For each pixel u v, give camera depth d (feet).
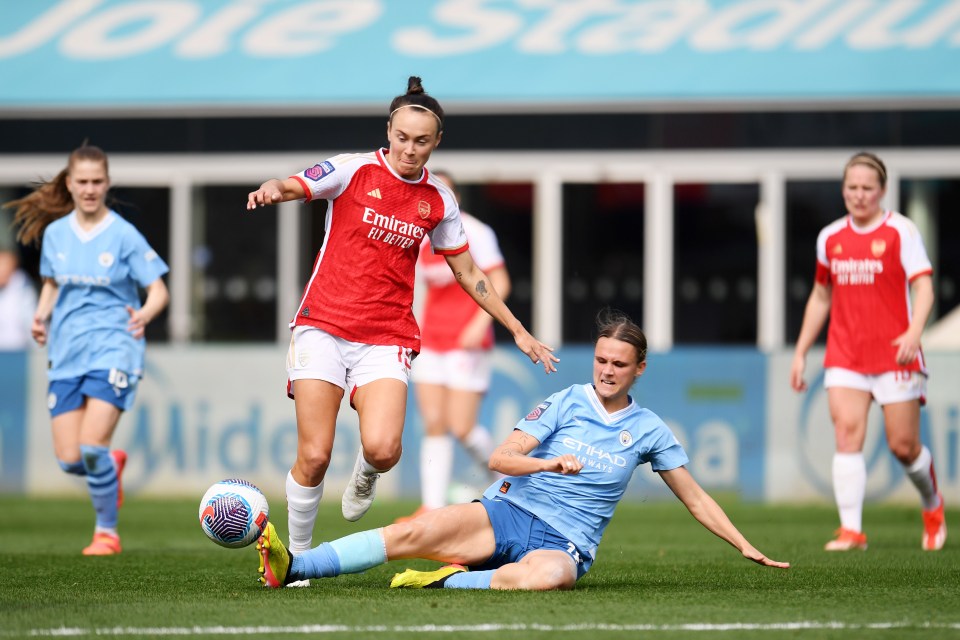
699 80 179.73
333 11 191.21
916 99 176.65
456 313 121.39
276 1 193.36
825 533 118.62
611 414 72.33
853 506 102.42
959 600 67.77
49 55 189.57
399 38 187.52
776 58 180.55
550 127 184.14
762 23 183.93
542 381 149.38
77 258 97.30
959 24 180.86
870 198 100.78
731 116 181.78
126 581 76.33
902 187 179.93
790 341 181.37
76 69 188.14
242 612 61.21
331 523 127.44
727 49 181.98
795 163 180.75
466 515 70.44
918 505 146.20
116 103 185.47
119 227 97.81
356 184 70.74
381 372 70.59
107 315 98.02
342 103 183.01
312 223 186.60
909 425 101.19
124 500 152.05
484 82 181.78
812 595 69.62
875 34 180.96
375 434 68.59
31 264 185.57
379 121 186.50
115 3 194.90
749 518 134.00
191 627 57.31
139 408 153.69
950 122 179.01
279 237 186.60
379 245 70.90
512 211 184.96
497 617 59.72
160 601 65.46
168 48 189.26
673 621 59.47
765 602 66.39
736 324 182.09
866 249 101.24
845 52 179.93
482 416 149.48
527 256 184.85
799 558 93.50
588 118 183.83
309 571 68.59
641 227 183.21
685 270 182.80
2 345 183.01
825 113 180.55
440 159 185.06
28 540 111.04
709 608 63.77
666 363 149.38
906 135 179.52
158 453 153.48
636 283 183.42
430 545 69.97
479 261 119.24
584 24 186.19
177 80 186.29
